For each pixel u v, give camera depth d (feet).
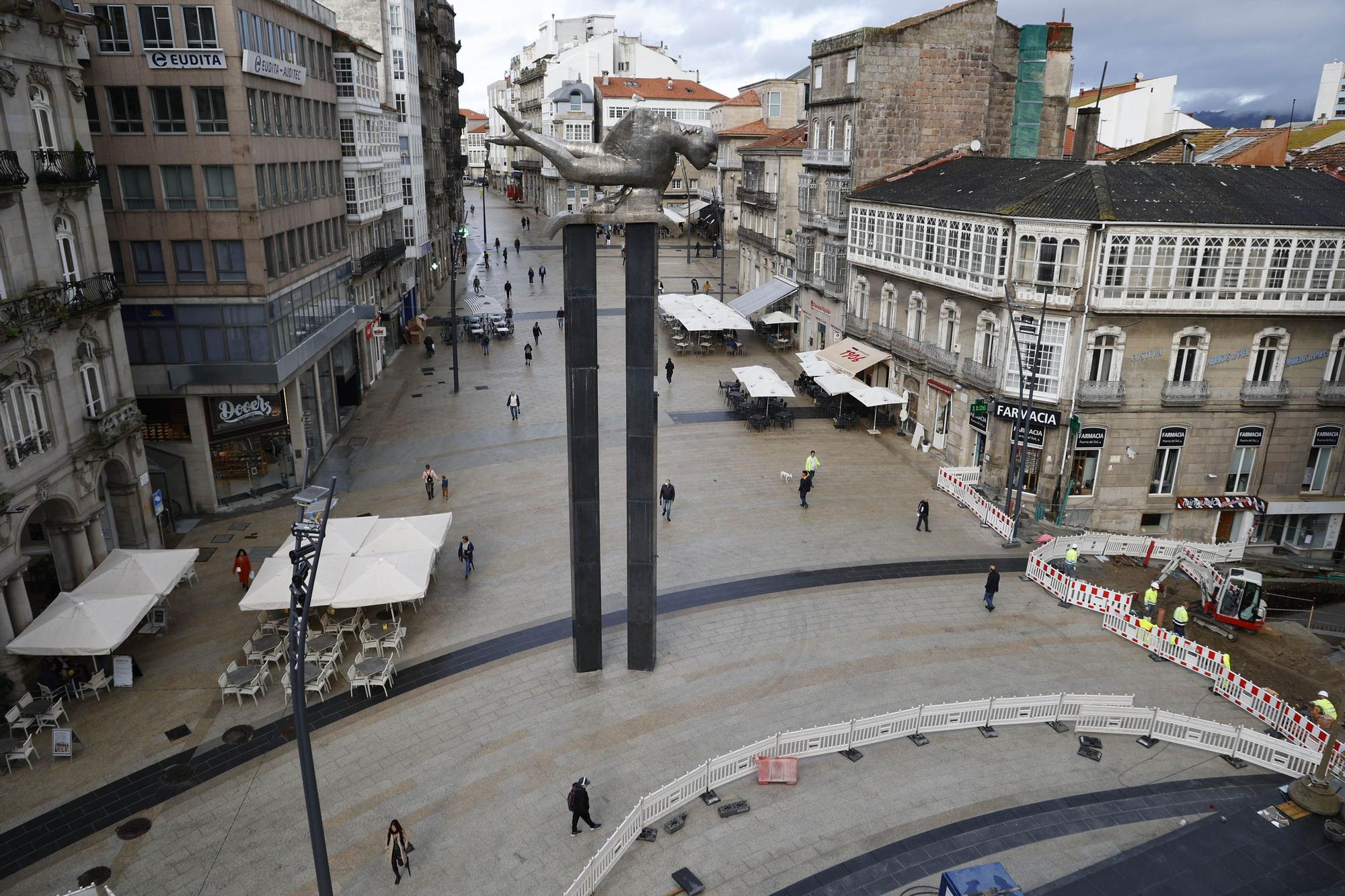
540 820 56.13
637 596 70.49
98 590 72.28
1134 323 103.71
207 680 71.67
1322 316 104.37
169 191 93.56
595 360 65.57
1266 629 87.76
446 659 74.69
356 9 182.60
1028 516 109.29
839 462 126.00
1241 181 113.80
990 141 156.15
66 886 50.93
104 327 82.94
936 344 127.03
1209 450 110.11
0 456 65.98
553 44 477.77
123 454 84.94
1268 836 51.47
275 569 76.23
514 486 113.80
